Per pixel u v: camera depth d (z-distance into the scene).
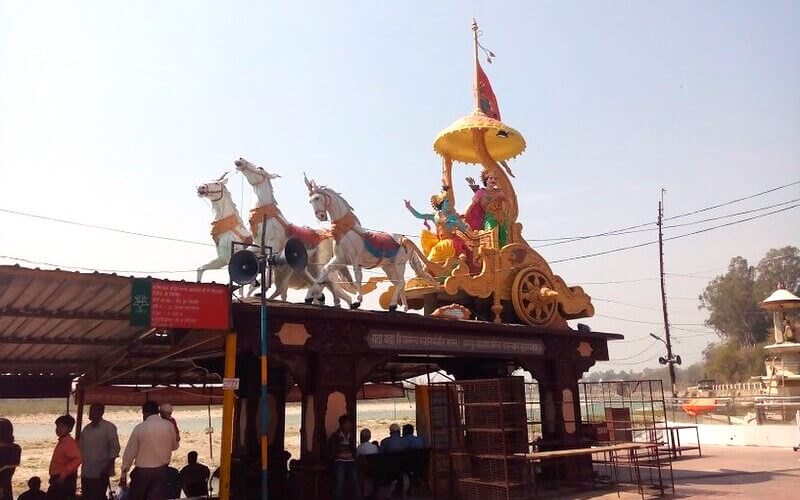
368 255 13.40
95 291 8.63
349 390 11.62
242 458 14.17
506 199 16.97
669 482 14.84
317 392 11.16
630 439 19.91
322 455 11.04
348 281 13.20
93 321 10.13
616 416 20.14
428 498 13.44
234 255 9.79
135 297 8.54
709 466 18.02
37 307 9.20
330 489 10.94
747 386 36.53
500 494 12.14
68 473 9.80
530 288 16.12
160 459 8.80
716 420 30.97
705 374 73.31
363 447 13.44
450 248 15.73
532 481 12.33
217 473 14.14
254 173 12.73
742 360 66.94
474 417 12.77
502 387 12.34
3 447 10.69
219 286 9.45
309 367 11.30
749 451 22.59
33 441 39.88
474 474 12.59
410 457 13.77
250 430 14.35
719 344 75.31
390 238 13.91
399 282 13.87
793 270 70.00
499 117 18.64
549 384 15.73
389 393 22.19
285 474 13.87
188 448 34.03
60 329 10.91
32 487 10.50
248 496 13.64
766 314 69.94
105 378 14.38
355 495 11.04
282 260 10.58
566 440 15.41
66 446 9.97
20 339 11.27
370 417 77.19
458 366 17.41
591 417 22.17
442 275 15.24
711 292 76.19
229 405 9.55
